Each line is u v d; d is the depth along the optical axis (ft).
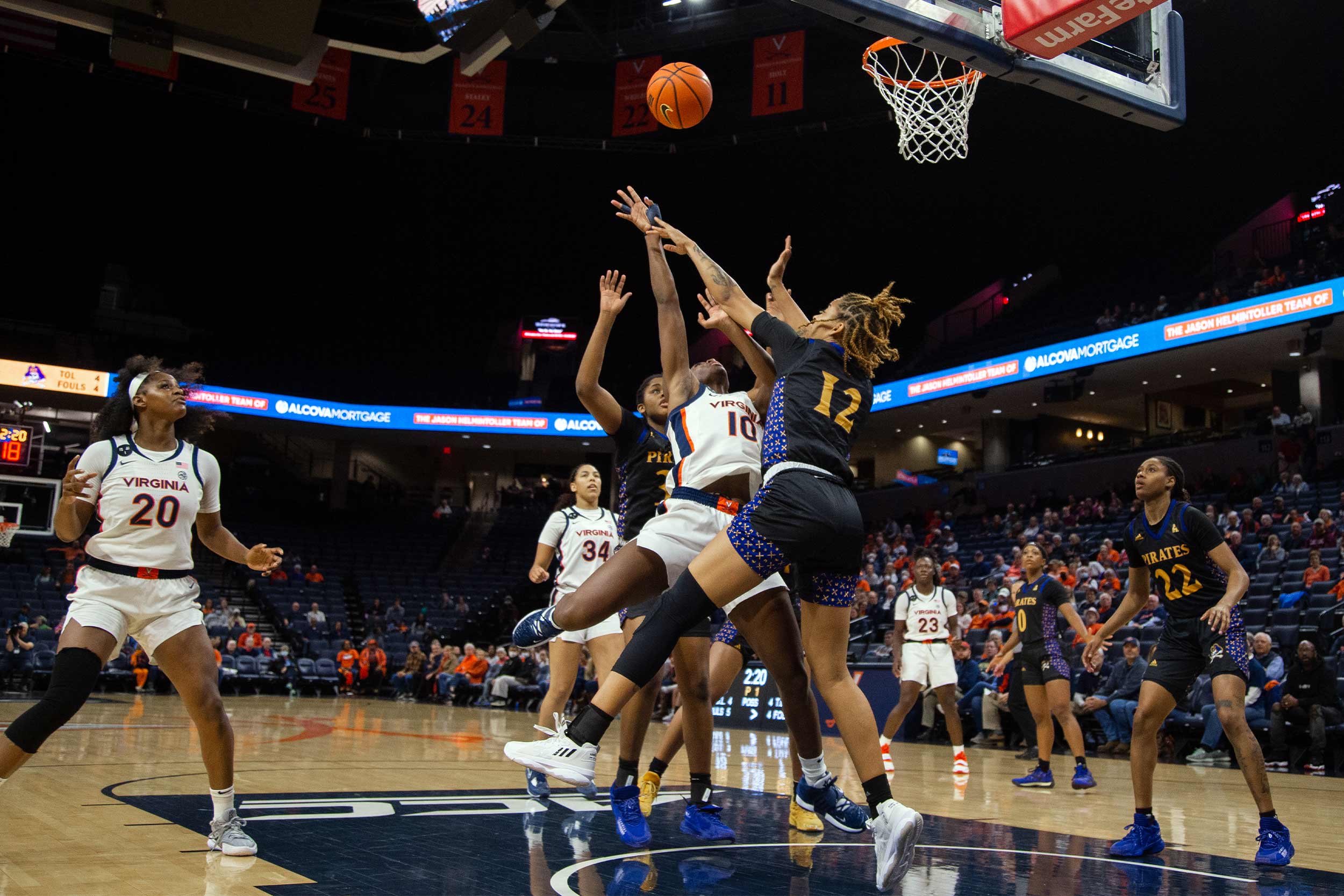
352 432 90.53
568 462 102.94
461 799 15.94
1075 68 19.20
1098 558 50.26
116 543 10.80
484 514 94.99
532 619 10.93
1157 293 75.72
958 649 37.68
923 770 25.49
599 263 96.78
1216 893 10.13
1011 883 10.43
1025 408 81.56
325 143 79.20
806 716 11.35
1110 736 33.60
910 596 24.73
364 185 85.81
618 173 82.23
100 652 10.55
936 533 68.85
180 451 11.44
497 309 102.99
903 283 95.66
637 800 12.34
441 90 72.33
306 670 62.18
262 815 13.70
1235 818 17.19
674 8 67.21
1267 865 12.03
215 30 26.00
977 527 71.46
